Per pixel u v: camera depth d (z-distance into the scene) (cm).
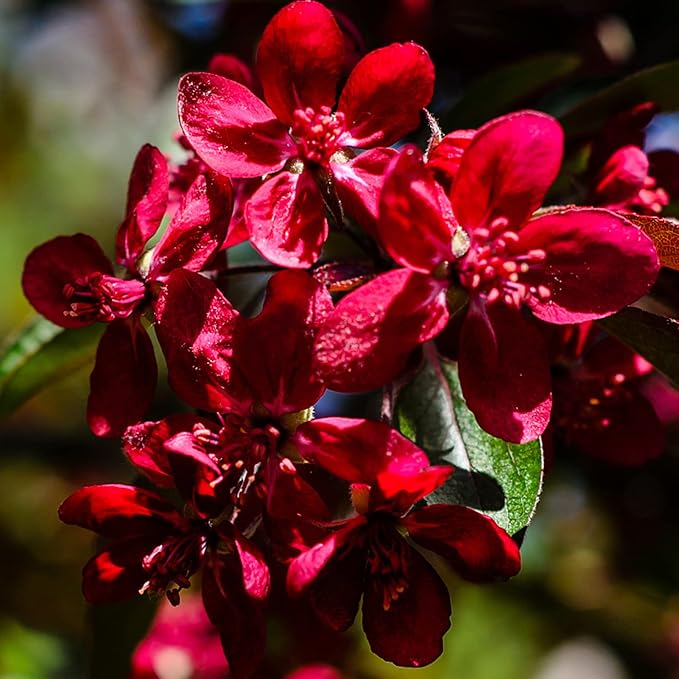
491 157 38
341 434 38
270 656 50
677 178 43
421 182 38
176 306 39
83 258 41
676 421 52
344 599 39
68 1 63
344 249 44
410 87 40
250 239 39
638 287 38
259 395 39
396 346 38
